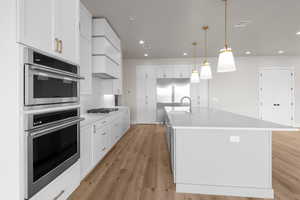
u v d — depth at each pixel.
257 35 4.17
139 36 4.23
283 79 6.30
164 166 2.74
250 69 6.41
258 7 2.84
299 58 6.24
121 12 3.02
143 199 1.88
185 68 6.52
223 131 1.95
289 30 3.87
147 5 2.79
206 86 6.43
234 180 1.94
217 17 3.21
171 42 4.69
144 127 6.04
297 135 4.85
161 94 6.48
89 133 2.34
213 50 5.51
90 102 3.76
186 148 2.01
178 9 2.90
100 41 3.25
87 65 2.94
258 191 1.90
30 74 1.13
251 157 1.91
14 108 1.07
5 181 1.10
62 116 1.51
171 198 1.90
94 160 2.50
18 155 1.07
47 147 1.32
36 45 1.21
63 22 1.54
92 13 3.07
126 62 6.76
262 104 6.39
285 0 2.63
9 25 1.05
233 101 6.48
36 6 1.21
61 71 1.44
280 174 2.43
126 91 6.82
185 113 3.00
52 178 1.38
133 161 2.96
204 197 1.92
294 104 6.28
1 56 1.07
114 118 3.61
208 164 1.97
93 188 2.09
